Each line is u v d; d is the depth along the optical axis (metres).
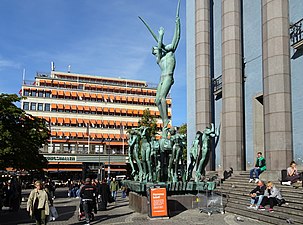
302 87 19.67
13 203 17.50
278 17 18.95
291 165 15.80
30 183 48.97
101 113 74.00
